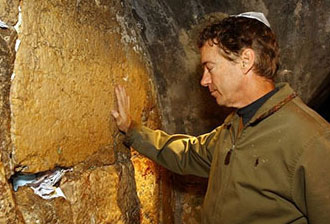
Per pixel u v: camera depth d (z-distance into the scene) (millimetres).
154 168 1539
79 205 1028
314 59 1420
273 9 1354
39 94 892
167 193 1694
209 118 1647
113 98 1241
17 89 827
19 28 837
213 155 1171
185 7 1394
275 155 944
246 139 1002
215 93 1058
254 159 976
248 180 979
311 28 1364
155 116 1589
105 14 1229
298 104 983
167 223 1689
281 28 1388
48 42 929
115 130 1263
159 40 1491
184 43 1479
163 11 1412
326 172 889
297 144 915
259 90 1000
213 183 1102
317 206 895
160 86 1604
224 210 1032
